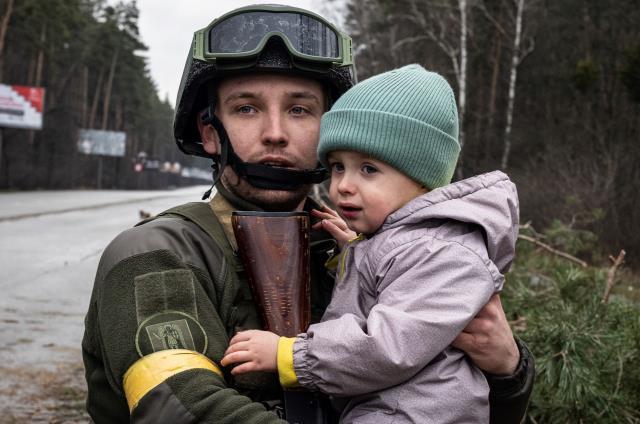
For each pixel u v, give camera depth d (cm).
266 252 137
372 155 150
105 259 130
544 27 2323
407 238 142
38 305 782
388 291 138
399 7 2139
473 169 1964
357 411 133
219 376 119
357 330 128
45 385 494
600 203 1237
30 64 4178
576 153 1656
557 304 308
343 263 157
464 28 1962
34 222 1900
